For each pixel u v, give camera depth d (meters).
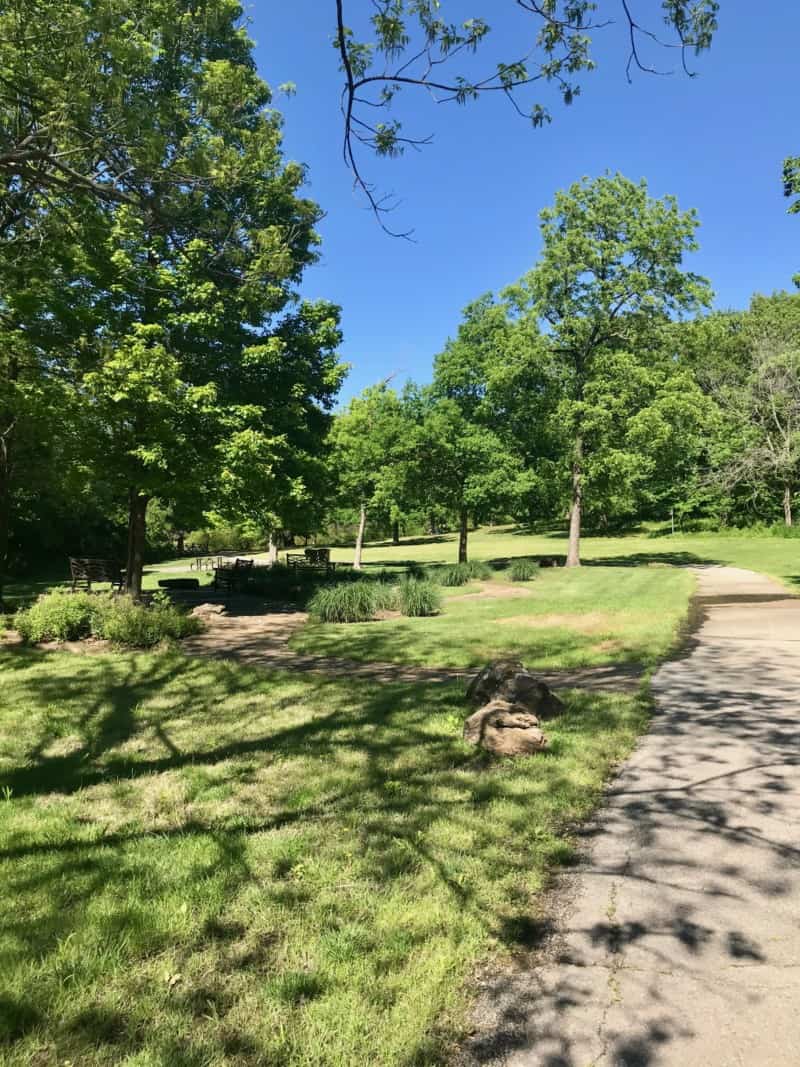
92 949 2.93
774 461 33.66
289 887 3.43
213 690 7.82
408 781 4.89
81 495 20.56
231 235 9.18
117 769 5.36
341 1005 2.56
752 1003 2.58
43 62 7.12
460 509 28.72
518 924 3.10
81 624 11.28
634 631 11.12
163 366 12.73
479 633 11.51
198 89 8.95
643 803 4.48
